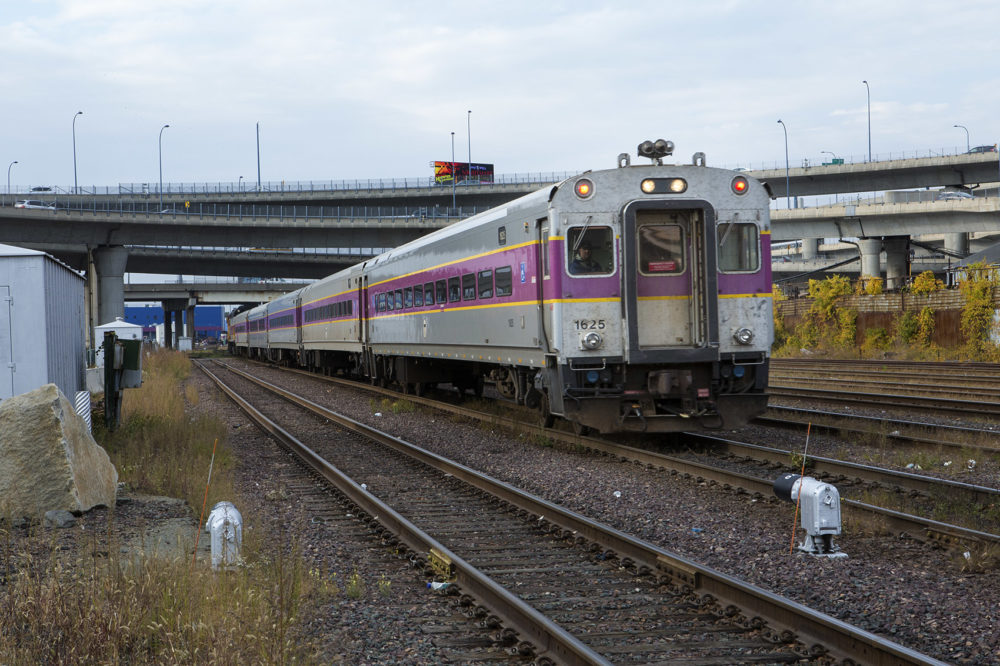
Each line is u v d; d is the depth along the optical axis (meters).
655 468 11.55
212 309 156.00
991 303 35.34
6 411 9.10
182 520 9.12
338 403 23.97
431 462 12.69
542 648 5.39
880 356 37.28
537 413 16.45
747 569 7.18
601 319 12.80
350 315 29.86
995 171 78.81
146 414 18.12
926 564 7.21
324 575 7.18
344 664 5.33
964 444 12.77
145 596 5.80
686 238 13.16
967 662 5.20
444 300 19.05
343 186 91.06
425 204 93.25
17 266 12.27
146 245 67.88
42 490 8.94
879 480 10.36
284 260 82.19
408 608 6.39
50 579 5.89
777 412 17.56
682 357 12.80
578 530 8.33
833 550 7.55
